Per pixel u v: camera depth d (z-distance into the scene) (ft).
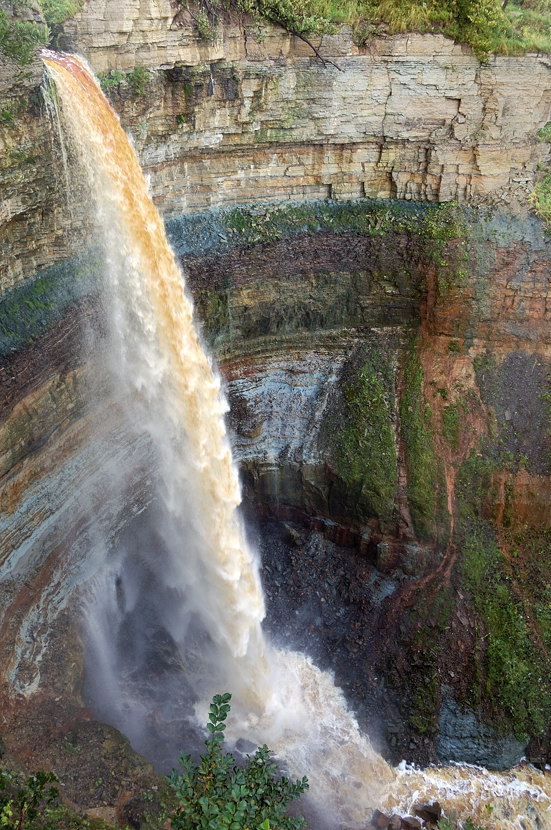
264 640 73.26
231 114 72.08
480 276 79.66
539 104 78.13
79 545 63.87
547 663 67.82
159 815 47.67
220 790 27.99
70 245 60.18
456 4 71.92
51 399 58.34
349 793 61.16
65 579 61.98
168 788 50.11
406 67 74.38
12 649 55.11
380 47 73.26
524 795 62.18
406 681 67.92
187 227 76.13
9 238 55.16
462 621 69.46
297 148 78.38
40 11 51.96
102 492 66.03
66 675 57.77
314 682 69.77
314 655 72.23
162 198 73.00
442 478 76.69
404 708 66.69
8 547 55.57
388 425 79.92
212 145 73.15
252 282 78.69
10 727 52.24
